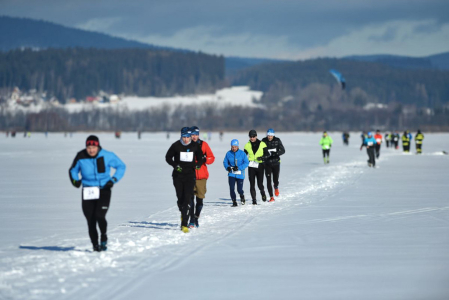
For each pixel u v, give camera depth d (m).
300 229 33.00
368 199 48.19
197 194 34.91
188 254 26.05
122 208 43.81
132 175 78.38
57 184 66.00
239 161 44.31
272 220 36.66
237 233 31.77
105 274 22.34
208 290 20.11
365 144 91.94
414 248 27.12
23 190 59.00
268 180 47.78
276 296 19.41
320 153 147.38
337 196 50.69
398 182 64.94
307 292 19.86
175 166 32.75
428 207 42.53
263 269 23.12
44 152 157.50
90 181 26.69
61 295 19.50
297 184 62.56
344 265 23.77
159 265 23.84
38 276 22.03
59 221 37.47
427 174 76.94
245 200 48.78
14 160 117.69
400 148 177.88
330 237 30.28
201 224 35.25
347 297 19.28
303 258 25.12
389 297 19.28
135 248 27.39
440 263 24.05
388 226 33.84
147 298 19.17
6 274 22.30
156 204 46.47
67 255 26.02
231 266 23.66
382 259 24.84
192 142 33.41
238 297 19.30
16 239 30.64
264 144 46.22
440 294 19.56
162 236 30.80
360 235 30.84
